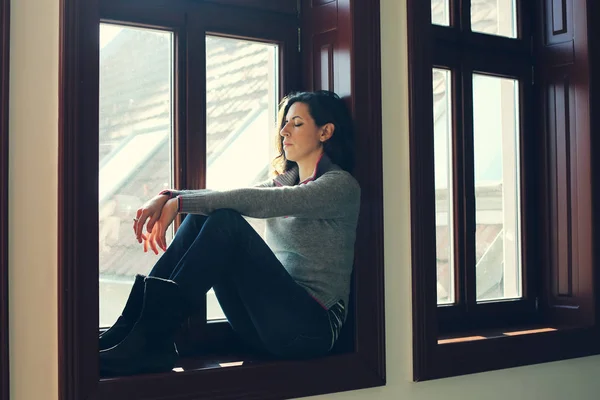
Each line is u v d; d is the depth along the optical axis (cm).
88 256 159
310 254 194
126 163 203
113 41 201
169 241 210
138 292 176
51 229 158
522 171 272
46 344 157
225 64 220
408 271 215
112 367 163
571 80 262
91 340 158
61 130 157
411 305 214
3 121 151
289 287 183
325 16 221
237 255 179
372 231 206
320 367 193
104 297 199
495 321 261
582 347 252
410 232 214
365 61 208
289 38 230
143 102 207
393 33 216
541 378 245
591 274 256
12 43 155
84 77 160
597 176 256
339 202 191
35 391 155
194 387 172
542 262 272
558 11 266
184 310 168
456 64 254
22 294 154
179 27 210
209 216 178
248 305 183
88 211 159
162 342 168
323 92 207
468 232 255
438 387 220
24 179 155
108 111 200
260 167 229
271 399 184
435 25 249
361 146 206
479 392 229
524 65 272
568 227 263
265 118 230
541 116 271
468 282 255
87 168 160
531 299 272
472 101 257
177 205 174
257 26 224
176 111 210
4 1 152
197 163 212
